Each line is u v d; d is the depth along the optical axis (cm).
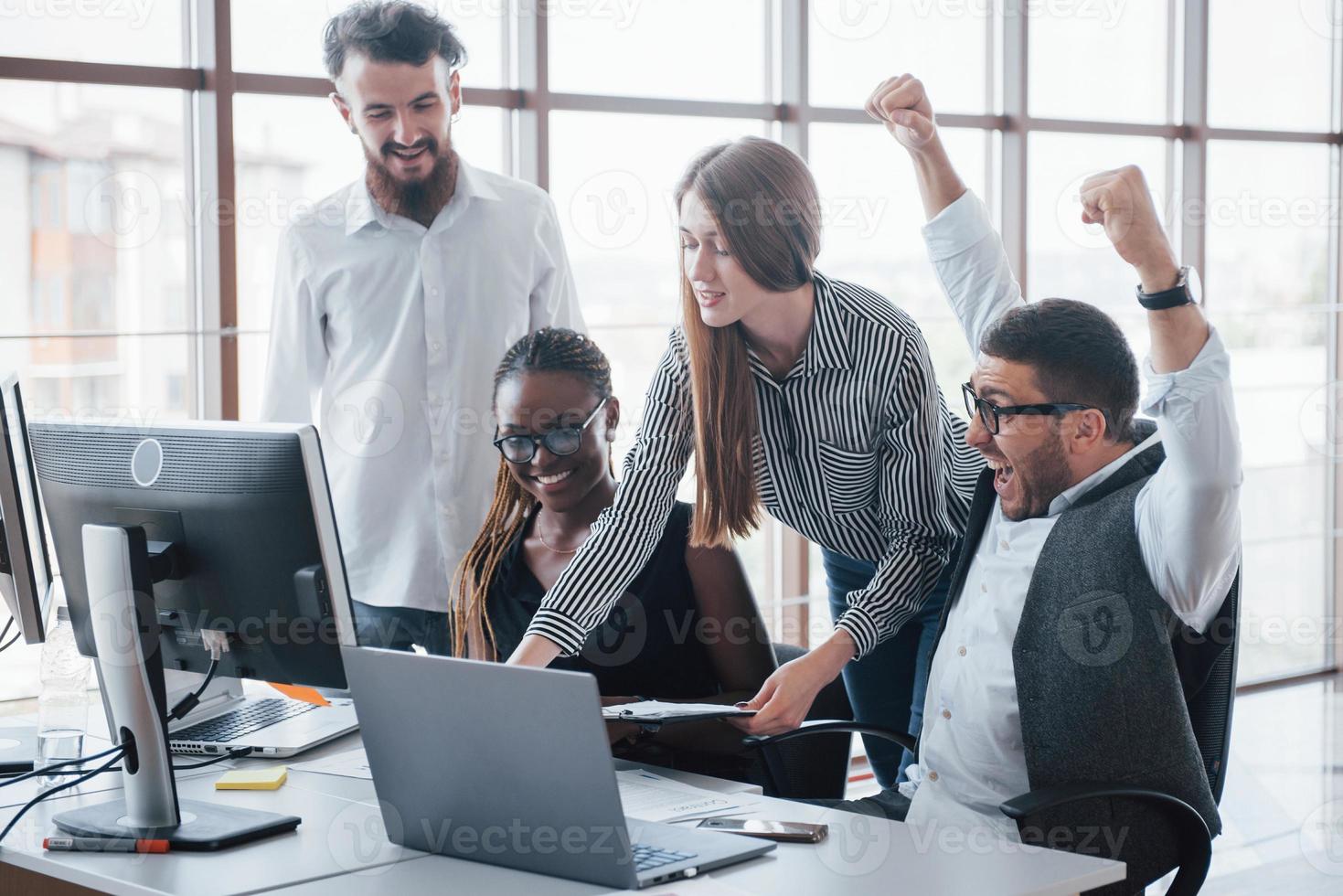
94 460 170
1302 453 584
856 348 217
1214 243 555
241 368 370
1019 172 505
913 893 137
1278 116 568
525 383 220
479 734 142
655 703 191
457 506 286
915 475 224
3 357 341
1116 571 179
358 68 269
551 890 138
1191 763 181
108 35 349
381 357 285
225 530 159
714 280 208
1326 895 337
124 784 158
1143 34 536
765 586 476
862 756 470
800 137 457
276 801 171
